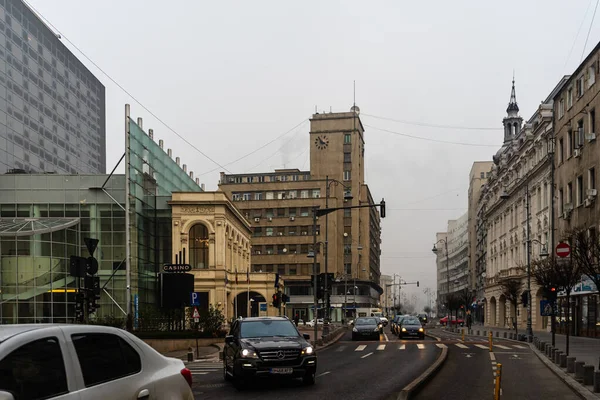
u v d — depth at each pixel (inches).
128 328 1309.1
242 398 495.2
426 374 617.6
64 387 188.5
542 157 2078.0
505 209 2783.0
